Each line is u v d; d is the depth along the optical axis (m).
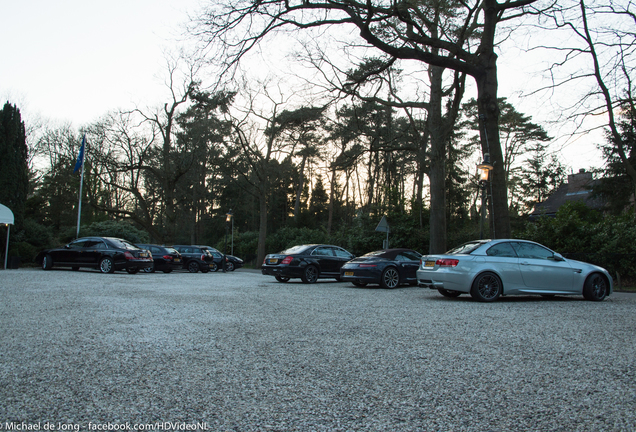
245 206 57.25
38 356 4.72
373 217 27.56
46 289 11.72
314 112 20.98
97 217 47.53
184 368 4.34
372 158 38.34
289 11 15.14
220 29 14.85
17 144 29.55
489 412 3.29
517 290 10.29
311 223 49.84
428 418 3.16
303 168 52.28
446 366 4.49
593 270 10.72
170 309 8.23
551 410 3.33
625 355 4.96
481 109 15.27
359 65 18.67
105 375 4.08
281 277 17.95
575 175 43.12
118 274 19.86
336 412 3.26
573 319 7.43
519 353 5.03
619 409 3.36
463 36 16.11
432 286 10.77
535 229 17.55
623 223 15.70
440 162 19.41
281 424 3.04
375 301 10.14
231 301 9.71
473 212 46.19
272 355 4.87
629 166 16.50
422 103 19.98
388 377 4.11
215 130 33.69
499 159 14.92
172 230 34.69
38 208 43.16
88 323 6.68
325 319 7.30
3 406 3.30
